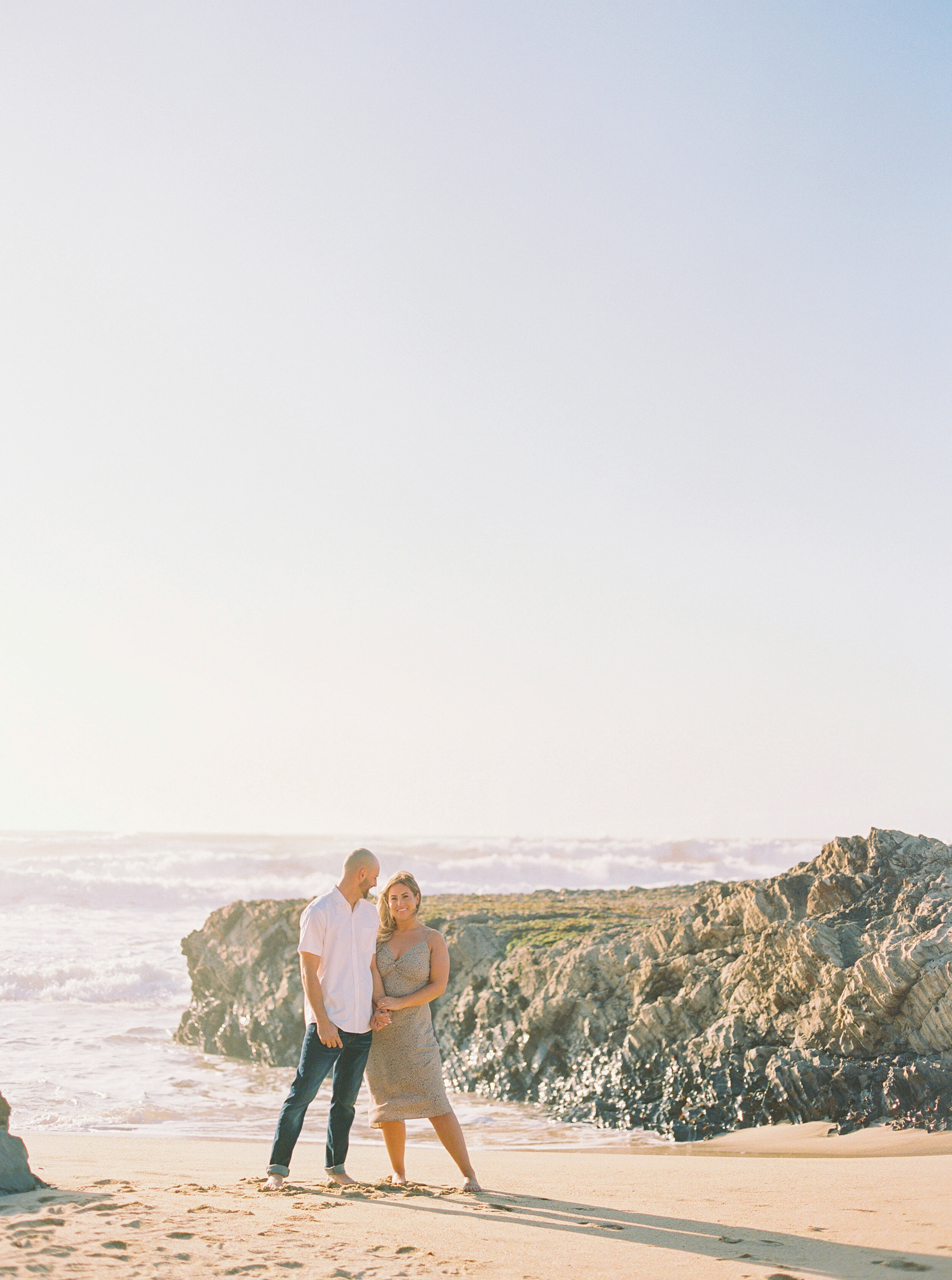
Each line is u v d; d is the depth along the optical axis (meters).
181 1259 4.08
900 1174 7.65
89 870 56.06
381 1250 4.39
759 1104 14.50
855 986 14.29
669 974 17.55
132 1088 17.66
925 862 16.81
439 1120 6.50
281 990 21.06
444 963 6.70
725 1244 4.65
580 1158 10.59
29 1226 4.51
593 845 79.00
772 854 77.31
